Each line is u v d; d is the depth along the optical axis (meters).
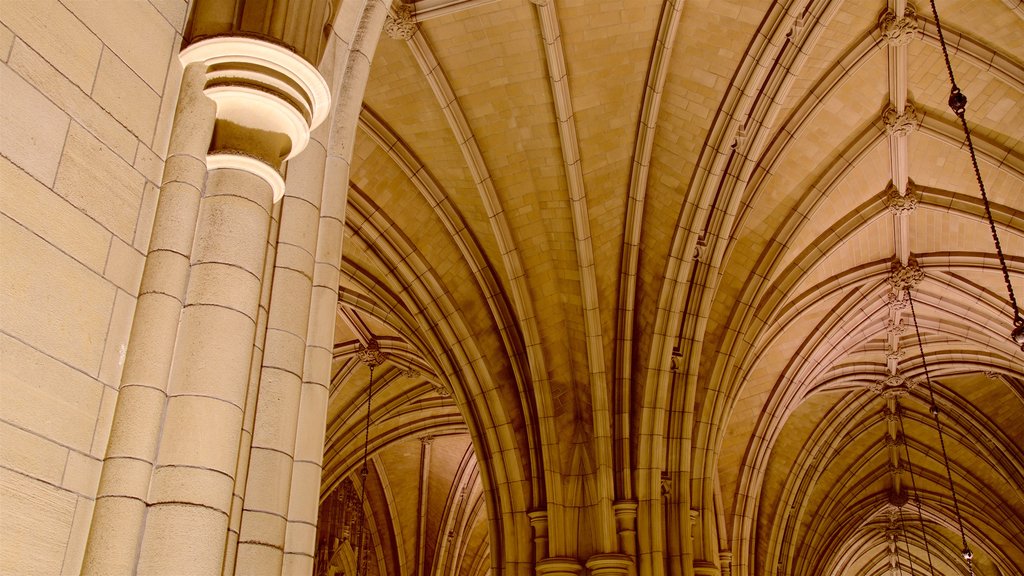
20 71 3.87
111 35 4.42
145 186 4.52
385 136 14.87
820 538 28.91
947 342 22.27
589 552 14.98
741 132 14.28
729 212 14.88
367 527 26.55
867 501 29.39
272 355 5.16
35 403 3.72
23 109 3.86
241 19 4.91
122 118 4.43
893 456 27.66
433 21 12.98
